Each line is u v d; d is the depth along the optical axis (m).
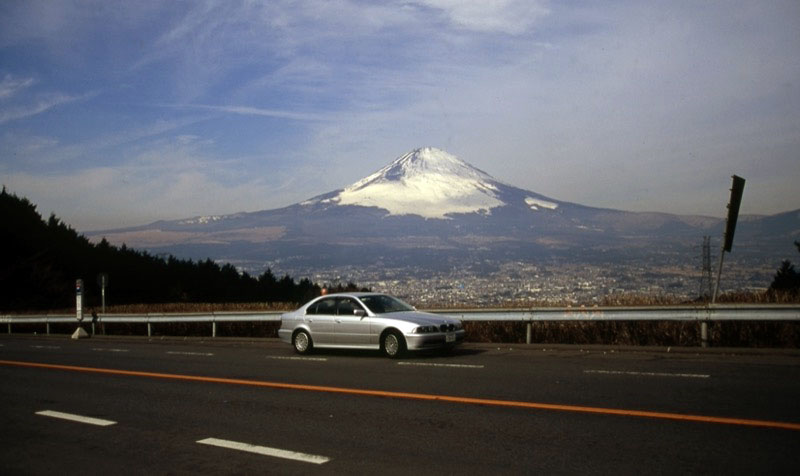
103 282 31.05
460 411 9.11
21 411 10.30
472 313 18.53
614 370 12.09
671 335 16.56
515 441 7.43
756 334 15.49
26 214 61.81
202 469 6.89
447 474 6.38
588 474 6.18
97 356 18.52
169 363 16.20
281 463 7.00
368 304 16.33
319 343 16.70
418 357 15.54
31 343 25.11
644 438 7.28
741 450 6.68
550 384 10.84
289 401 10.40
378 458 7.02
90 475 6.84
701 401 9.00
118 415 9.80
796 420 7.79
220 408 10.05
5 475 6.91
